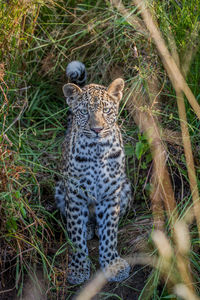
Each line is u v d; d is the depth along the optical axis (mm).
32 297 8180
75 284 8594
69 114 9977
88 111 8242
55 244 9070
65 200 9016
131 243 9164
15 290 8273
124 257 9016
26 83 11266
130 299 8227
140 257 8750
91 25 11617
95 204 8977
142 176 10164
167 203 8680
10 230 8078
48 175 9984
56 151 10898
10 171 8242
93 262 9141
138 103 10430
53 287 8203
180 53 9844
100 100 8258
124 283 8523
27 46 11281
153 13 9844
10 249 8266
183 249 7676
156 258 8438
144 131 9930
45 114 11719
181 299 7516
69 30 11977
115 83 8594
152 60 10227
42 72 11750
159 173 9328
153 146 9680
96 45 11656
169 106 10367
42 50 11453
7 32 10008
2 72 8977
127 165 10258
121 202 9469
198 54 9781
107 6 11898
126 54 11156
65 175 8914
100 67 11539
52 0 11180
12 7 9992
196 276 7992
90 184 8609
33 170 9266
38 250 7934
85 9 12094
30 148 10414
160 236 7285
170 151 9844
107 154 8453
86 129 8273
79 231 8773
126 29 11031
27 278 8430
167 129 10094
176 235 7891
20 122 11258
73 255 8742
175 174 9672
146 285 7816
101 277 8414
